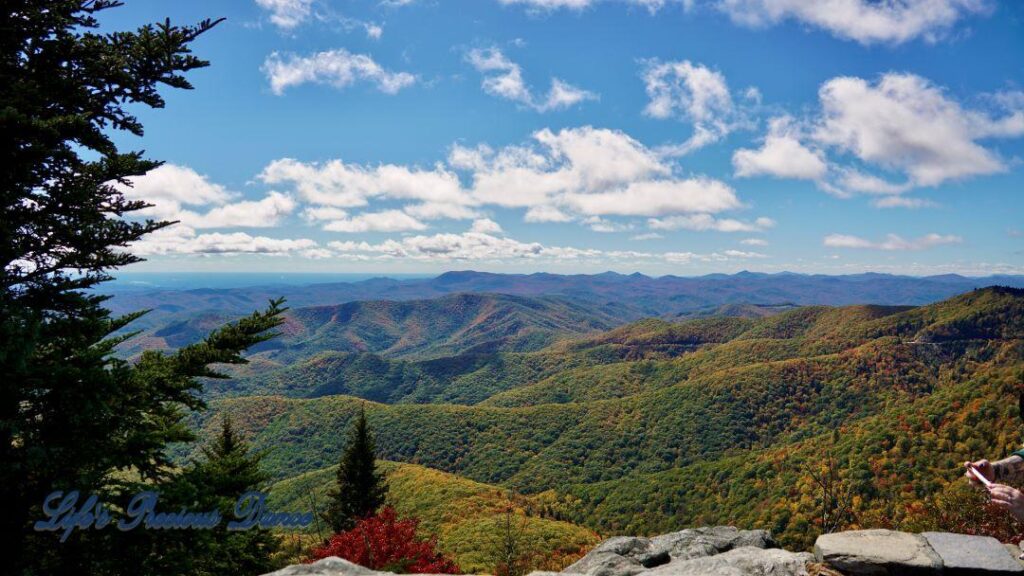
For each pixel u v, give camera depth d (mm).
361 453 39969
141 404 6406
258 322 7098
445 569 12922
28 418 5602
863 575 3297
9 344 4922
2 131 5414
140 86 6555
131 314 7168
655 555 4156
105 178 6695
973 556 3262
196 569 6316
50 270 6430
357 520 12984
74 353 6020
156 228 7074
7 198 5777
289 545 11734
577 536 45594
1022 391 2822
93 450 5785
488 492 84750
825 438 94750
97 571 5527
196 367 6664
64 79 6102
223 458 7633
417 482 91812
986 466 2734
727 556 3832
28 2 5855
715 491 98188
